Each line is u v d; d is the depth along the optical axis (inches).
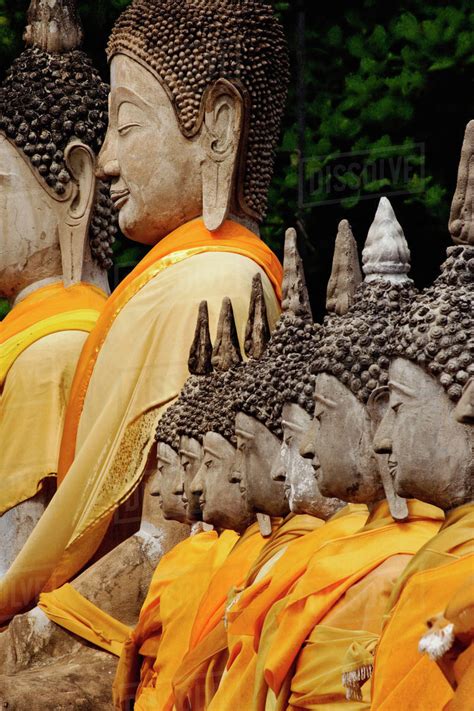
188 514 436.5
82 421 523.2
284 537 382.6
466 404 310.7
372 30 502.3
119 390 508.4
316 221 505.0
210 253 510.3
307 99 507.5
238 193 520.4
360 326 345.7
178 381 494.6
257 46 518.3
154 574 457.1
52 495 566.9
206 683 404.5
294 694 342.6
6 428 567.8
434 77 484.7
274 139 524.1
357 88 493.7
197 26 521.7
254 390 392.2
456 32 483.8
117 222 598.9
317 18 513.0
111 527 518.9
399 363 322.0
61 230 587.8
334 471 347.3
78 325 576.7
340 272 370.6
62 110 586.9
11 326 584.1
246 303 494.9
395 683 311.1
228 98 517.0
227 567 412.2
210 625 410.6
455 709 294.4
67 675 483.8
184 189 525.7
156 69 525.7
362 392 342.6
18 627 502.6
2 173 586.2
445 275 324.2
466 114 482.9
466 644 298.0
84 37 613.3
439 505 322.3
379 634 330.6
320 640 337.1
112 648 494.0
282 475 381.1
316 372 350.0
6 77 595.2
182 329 497.4
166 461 450.9
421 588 311.6
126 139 531.8
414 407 319.6
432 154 484.7
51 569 510.9
